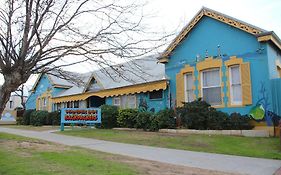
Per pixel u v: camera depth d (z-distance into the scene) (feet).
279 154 33.86
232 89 53.47
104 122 69.00
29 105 124.88
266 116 48.24
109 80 80.48
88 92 83.66
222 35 55.47
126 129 63.98
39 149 36.27
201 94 57.77
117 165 26.94
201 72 58.29
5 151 34.22
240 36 52.85
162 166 28.04
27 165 26.27
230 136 46.91
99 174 23.11
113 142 45.19
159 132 55.57
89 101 92.58
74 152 34.32
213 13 55.98
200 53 58.49
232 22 53.26
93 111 69.10
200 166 28.66
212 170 26.86
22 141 44.39
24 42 20.51
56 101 100.78
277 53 55.21
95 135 53.93
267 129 47.57
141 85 66.44
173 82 62.64
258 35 49.26
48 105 111.24
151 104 66.90
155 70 68.85
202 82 58.03
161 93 65.10
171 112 57.41
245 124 49.21
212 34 57.00
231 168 27.78
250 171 26.55
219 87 55.42
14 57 19.88
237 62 52.70
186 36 60.59
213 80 56.54
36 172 23.59
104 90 76.79
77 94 88.17
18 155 31.53
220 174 25.30
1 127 86.94
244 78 51.44
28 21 21.07
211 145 40.27
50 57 21.35
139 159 31.58
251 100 50.16
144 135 51.29
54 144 42.52
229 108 53.11
